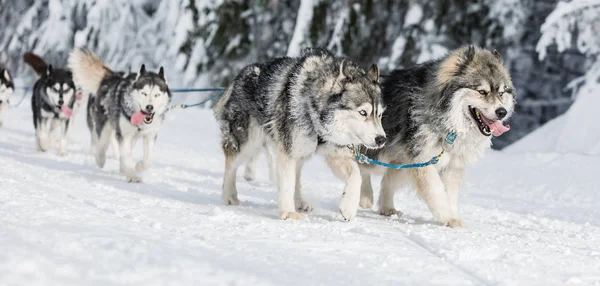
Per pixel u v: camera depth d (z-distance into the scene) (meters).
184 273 4.10
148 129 12.29
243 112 8.94
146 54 28.91
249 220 7.28
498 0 22.25
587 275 5.37
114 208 7.31
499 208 10.66
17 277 3.63
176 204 8.47
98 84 14.20
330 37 22.47
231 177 9.21
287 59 8.36
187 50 24.94
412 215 9.21
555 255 6.21
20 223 5.36
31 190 7.74
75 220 5.83
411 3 22.19
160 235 5.62
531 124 27.80
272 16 24.53
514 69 26.05
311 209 8.91
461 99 7.79
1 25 32.47
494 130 7.79
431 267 5.17
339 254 5.49
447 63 8.00
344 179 7.98
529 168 13.80
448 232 7.34
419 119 8.16
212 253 5.03
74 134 20.00
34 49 29.70
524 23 22.98
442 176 8.50
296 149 7.91
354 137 7.53
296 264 4.95
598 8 17.44
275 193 11.02
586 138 15.41
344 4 22.02
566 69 27.25
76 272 3.88
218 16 24.41
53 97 14.91
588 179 12.45
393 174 8.80
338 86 7.48
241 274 4.26
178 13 25.08
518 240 7.06
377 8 22.64
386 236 6.69
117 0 28.56
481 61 7.88
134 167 12.23
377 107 7.50
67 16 29.27
